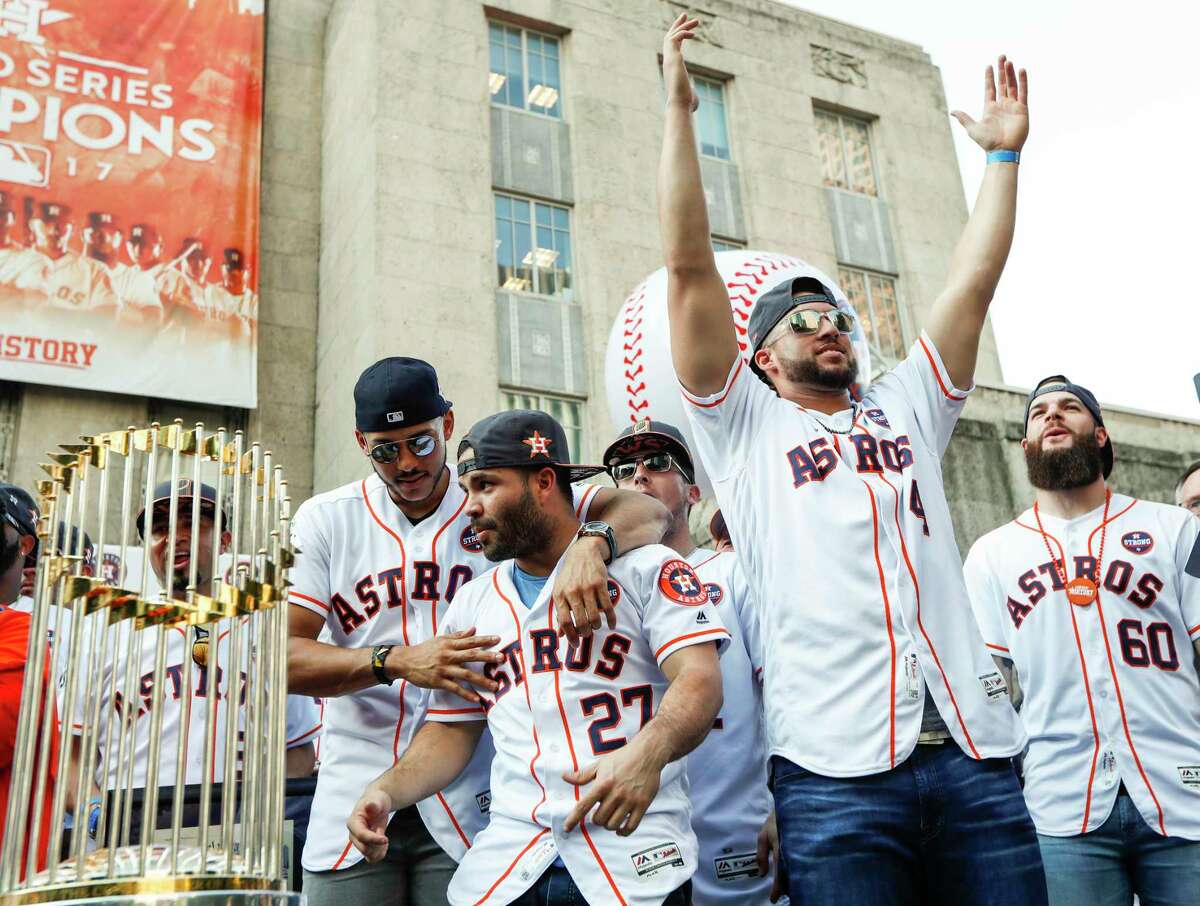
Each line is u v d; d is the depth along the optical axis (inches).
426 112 498.0
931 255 627.8
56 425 429.1
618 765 78.0
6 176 431.8
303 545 114.2
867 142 652.7
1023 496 289.9
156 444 70.1
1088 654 121.0
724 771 117.4
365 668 98.3
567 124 543.8
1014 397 300.5
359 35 515.8
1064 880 116.0
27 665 65.2
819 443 94.6
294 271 522.6
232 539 69.6
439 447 112.3
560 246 519.2
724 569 128.5
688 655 85.6
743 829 115.7
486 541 92.1
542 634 90.0
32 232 430.9
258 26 502.6
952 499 277.6
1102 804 115.3
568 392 488.7
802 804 84.4
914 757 83.1
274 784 69.1
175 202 461.4
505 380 476.7
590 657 87.6
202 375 450.3
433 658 94.4
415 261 468.4
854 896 80.2
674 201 93.4
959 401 102.7
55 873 60.2
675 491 135.0
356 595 114.3
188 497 130.2
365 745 111.3
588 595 85.4
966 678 86.4
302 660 101.4
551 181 526.6
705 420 99.4
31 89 445.4
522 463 91.4
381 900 106.0
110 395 442.6
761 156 592.1
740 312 212.7
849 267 604.7
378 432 109.2
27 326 422.3
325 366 497.0
